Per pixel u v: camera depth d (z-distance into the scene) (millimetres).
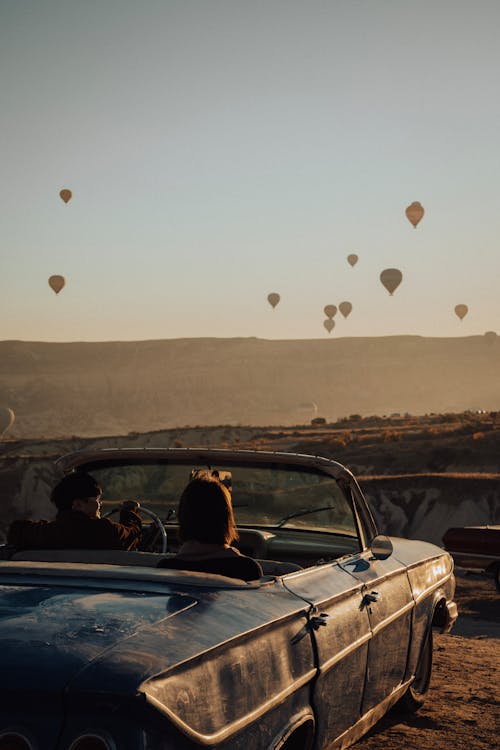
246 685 2873
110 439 170375
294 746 3535
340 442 95000
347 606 3996
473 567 15523
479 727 5648
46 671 2373
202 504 3699
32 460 98188
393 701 4965
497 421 112562
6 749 2299
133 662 2445
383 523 59375
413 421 148500
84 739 2297
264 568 4156
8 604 2863
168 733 2383
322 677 3568
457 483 59656
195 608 2965
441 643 9734
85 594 3010
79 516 4219
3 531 70375
